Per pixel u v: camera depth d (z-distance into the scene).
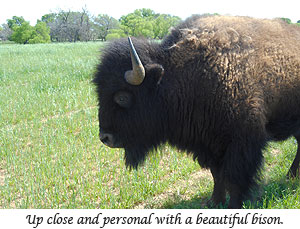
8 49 19.27
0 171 3.14
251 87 2.04
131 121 2.14
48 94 5.79
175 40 2.21
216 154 2.20
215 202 2.32
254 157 2.07
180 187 2.68
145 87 2.10
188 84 2.12
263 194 2.35
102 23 42.97
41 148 3.61
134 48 2.05
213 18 2.30
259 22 2.32
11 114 4.80
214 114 2.08
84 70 7.98
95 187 2.65
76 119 4.45
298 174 2.61
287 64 2.20
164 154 3.30
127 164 2.36
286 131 2.34
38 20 53.66
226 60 2.06
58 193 2.58
